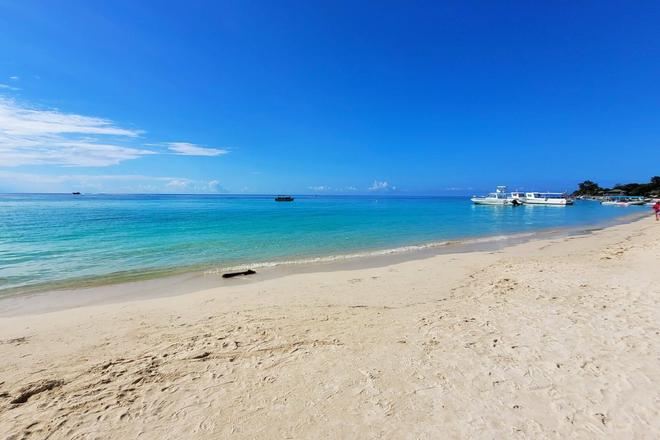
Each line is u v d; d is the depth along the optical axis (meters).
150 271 12.68
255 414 3.99
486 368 4.89
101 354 5.52
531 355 5.23
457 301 8.16
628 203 79.44
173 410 4.07
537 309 7.30
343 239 21.42
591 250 15.98
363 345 5.74
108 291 10.13
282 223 32.41
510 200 73.19
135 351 5.61
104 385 4.60
